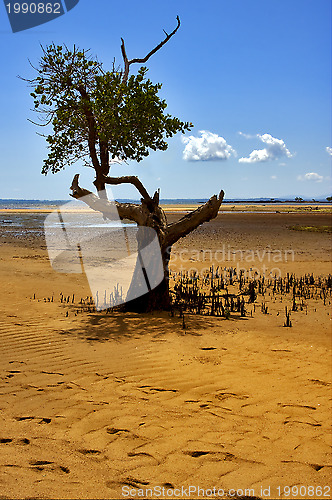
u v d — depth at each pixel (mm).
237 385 4824
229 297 10023
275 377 5109
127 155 8398
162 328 7129
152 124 8086
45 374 4980
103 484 2955
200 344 6348
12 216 50812
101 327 7055
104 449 3416
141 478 3041
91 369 5176
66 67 8102
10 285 10539
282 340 6699
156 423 3877
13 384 4668
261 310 8898
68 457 3287
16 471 3074
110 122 7641
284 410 4207
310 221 44688
